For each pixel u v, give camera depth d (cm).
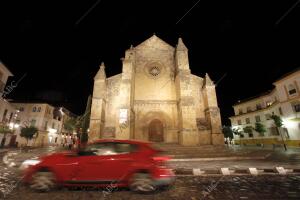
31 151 2453
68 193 569
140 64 2608
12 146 3716
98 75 2375
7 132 2859
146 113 2361
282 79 3070
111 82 2462
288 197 511
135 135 2278
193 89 2447
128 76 2239
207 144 2189
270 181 716
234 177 810
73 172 588
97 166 589
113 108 2362
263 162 1259
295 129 2938
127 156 600
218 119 2186
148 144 635
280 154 1820
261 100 4209
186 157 1512
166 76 2561
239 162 1294
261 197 518
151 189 566
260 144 3959
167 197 535
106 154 611
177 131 2289
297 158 1431
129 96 2130
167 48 2689
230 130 4956
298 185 643
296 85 2847
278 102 3297
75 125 2917
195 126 2031
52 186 583
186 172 905
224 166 1116
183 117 2062
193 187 650
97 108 2216
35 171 597
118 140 641
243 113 4681
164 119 2338
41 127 4172
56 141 4884
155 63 2620
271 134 3762
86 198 524
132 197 535
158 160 595
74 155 621
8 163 1236
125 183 580
